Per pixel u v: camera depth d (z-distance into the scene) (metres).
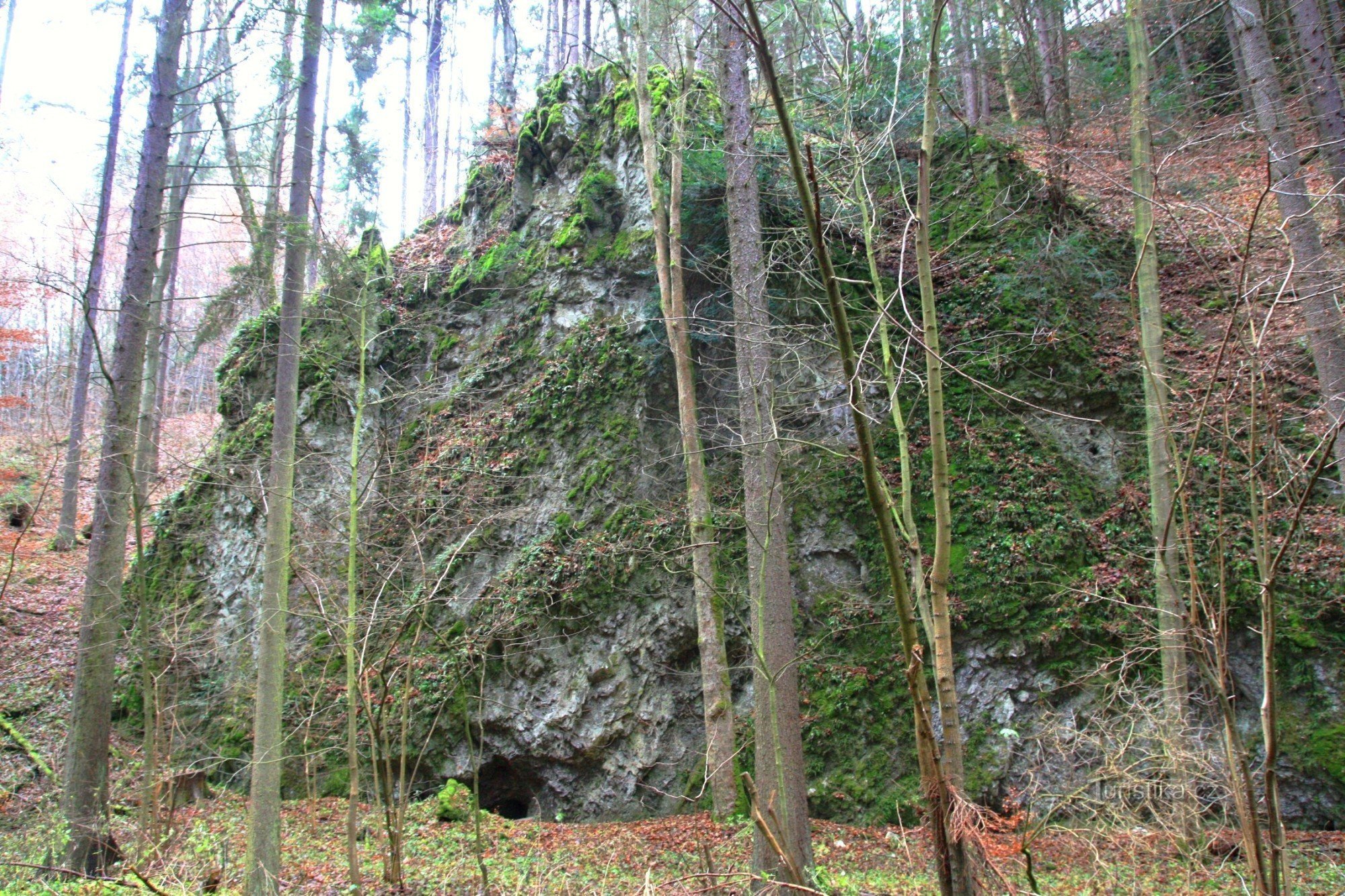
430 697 12.08
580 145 16.00
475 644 12.36
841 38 7.58
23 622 15.27
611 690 11.97
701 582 10.80
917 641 3.34
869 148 7.68
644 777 11.52
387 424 15.10
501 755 12.03
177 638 11.68
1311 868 7.44
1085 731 5.49
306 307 11.18
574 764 11.87
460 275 16.80
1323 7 10.39
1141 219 8.30
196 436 22.00
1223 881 4.39
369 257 16.50
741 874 4.26
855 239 12.93
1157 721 4.91
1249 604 9.55
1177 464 4.06
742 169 9.68
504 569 13.13
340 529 11.82
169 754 10.25
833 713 10.99
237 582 14.56
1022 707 10.20
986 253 13.13
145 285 9.73
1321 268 6.86
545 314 15.17
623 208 14.98
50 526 19.05
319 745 11.77
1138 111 8.54
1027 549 10.92
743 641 11.90
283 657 8.05
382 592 9.64
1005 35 16.73
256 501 13.20
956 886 3.28
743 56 9.84
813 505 12.42
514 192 16.77
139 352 9.62
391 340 15.96
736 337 9.33
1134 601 10.16
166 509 16.27
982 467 11.66
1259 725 9.50
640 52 11.96
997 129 15.38
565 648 12.33
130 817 10.48
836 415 12.65
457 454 14.15
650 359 13.62
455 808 10.90
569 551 12.84
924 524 11.59
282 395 8.48
